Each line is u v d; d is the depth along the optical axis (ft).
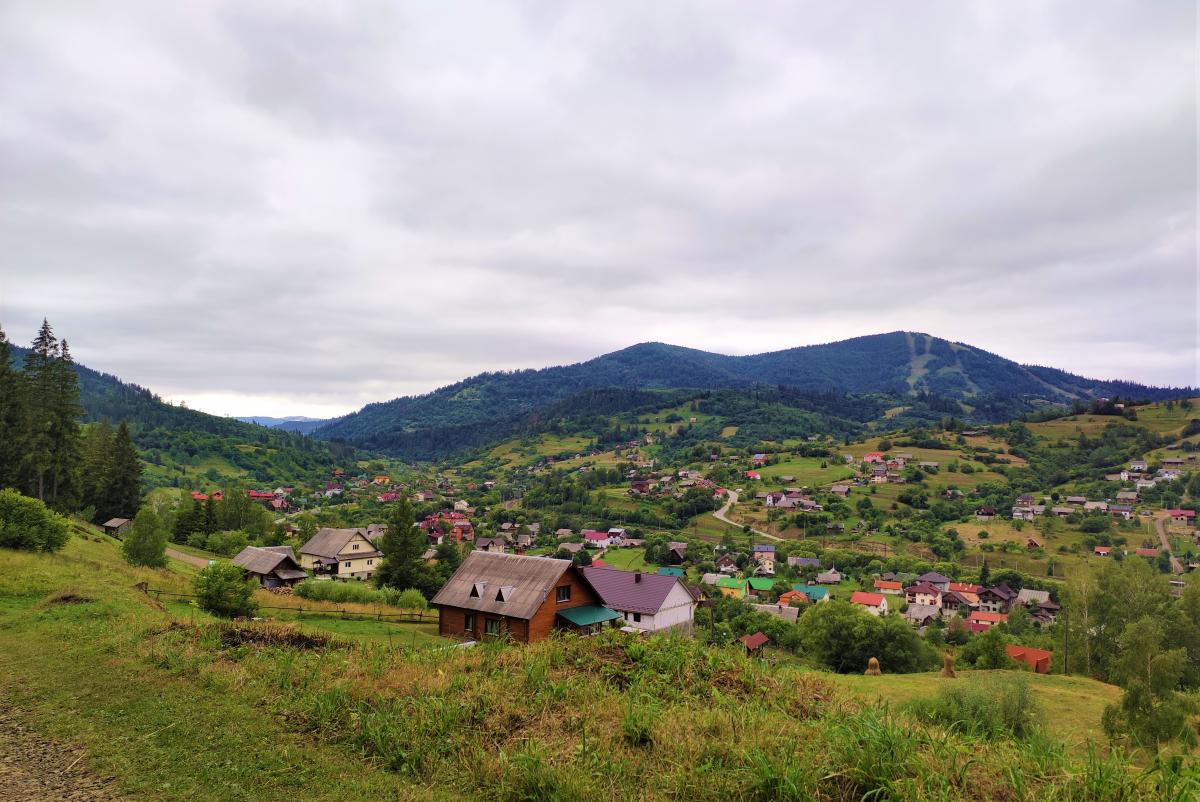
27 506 124.98
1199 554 389.39
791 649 204.44
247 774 29.48
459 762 30.53
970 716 53.93
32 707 38.65
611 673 42.29
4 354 196.95
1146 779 27.09
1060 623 164.35
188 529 281.33
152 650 50.19
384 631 113.80
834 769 27.37
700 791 26.66
